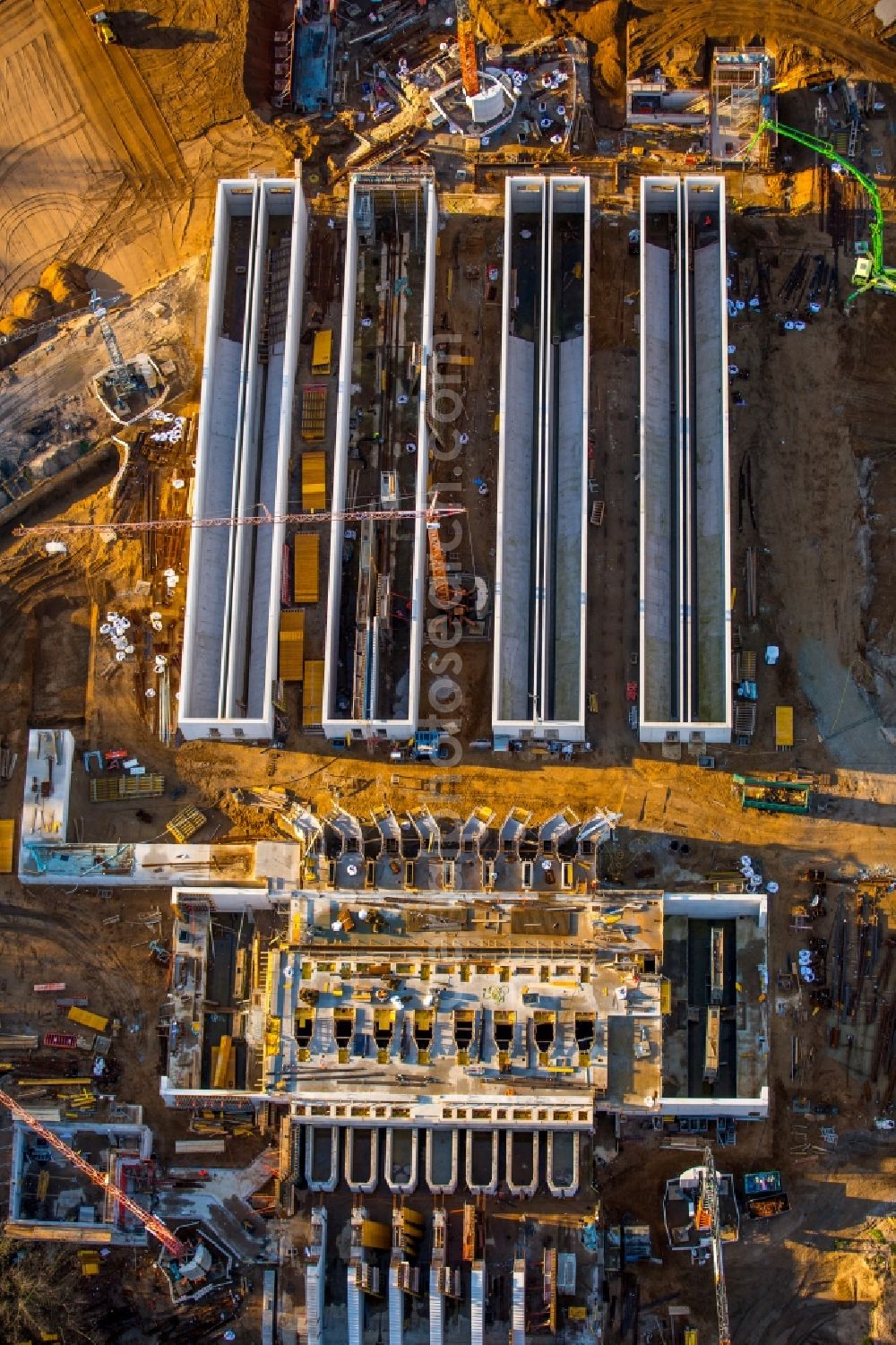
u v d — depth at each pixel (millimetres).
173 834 106438
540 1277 96562
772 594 108188
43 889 106250
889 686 107000
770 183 115562
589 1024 98125
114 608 111188
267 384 113875
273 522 108938
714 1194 96312
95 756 108312
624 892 99188
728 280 113125
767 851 104188
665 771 105750
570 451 110625
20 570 112500
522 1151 97875
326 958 98875
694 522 109062
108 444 113500
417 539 107438
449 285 114688
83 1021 103812
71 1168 102188
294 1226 98562
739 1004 101062
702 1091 100688
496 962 98688
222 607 109438
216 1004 103562
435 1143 97500
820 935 103000
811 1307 98000
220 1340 99062
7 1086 103125
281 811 106500
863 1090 100750
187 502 112500
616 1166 100000
